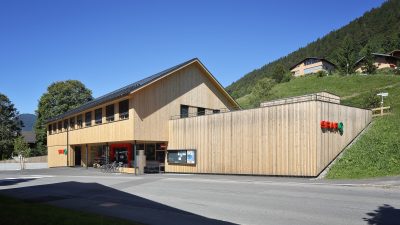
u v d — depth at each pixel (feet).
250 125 78.28
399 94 129.90
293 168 69.05
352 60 247.50
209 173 87.86
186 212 36.60
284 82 268.21
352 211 33.45
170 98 104.22
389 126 78.43
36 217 31.99
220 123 85.71
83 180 78.48
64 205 43.68
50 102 207.51
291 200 41.11
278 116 72.59
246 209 37.04
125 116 99.66
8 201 44.45
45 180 82.07
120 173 98.99
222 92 119.34
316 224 29.30
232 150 82.23
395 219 29.76
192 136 93.97
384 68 248.52
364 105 110.01
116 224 28.66
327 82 213.25
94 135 116.37
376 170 59.62
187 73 109.50
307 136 67.10
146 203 43.47
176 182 67.87
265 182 61.05
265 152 74.54
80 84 216.54
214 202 42.32
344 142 73.82
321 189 49.14
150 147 108.88
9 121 220.84
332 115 70.64
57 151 149.69
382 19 531.91
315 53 531.50
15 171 124.47
